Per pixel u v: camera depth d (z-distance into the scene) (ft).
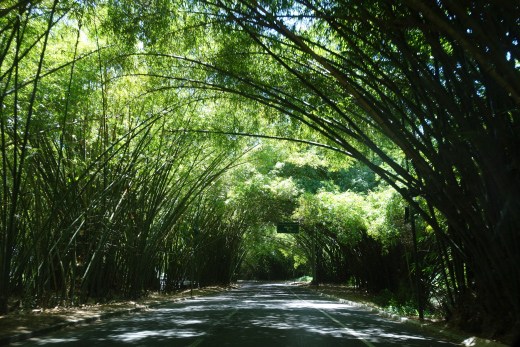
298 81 36.40
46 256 38.09
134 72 37.88
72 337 26.45
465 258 29.14
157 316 39.88
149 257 60.80
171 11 31.53
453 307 32.55
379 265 70.18
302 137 46.39
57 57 35.78
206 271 102.89
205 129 48.06
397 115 36.27
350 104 37.99
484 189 25.44
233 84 36.58
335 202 64.64
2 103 30.40
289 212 94.73
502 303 25.66
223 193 82.58
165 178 54.29
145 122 45.37
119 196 47.85
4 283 33.19
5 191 32.17
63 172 41.50
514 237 23.61
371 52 31.58
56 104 35.50
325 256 136.46
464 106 24.84
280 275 233.14
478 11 19.70
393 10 25.16
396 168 30.50
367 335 28.48
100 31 35.22
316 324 34.24
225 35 34.30
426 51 30.07
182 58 33.78
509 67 18.26
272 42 31.37
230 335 27.63
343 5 26.30
